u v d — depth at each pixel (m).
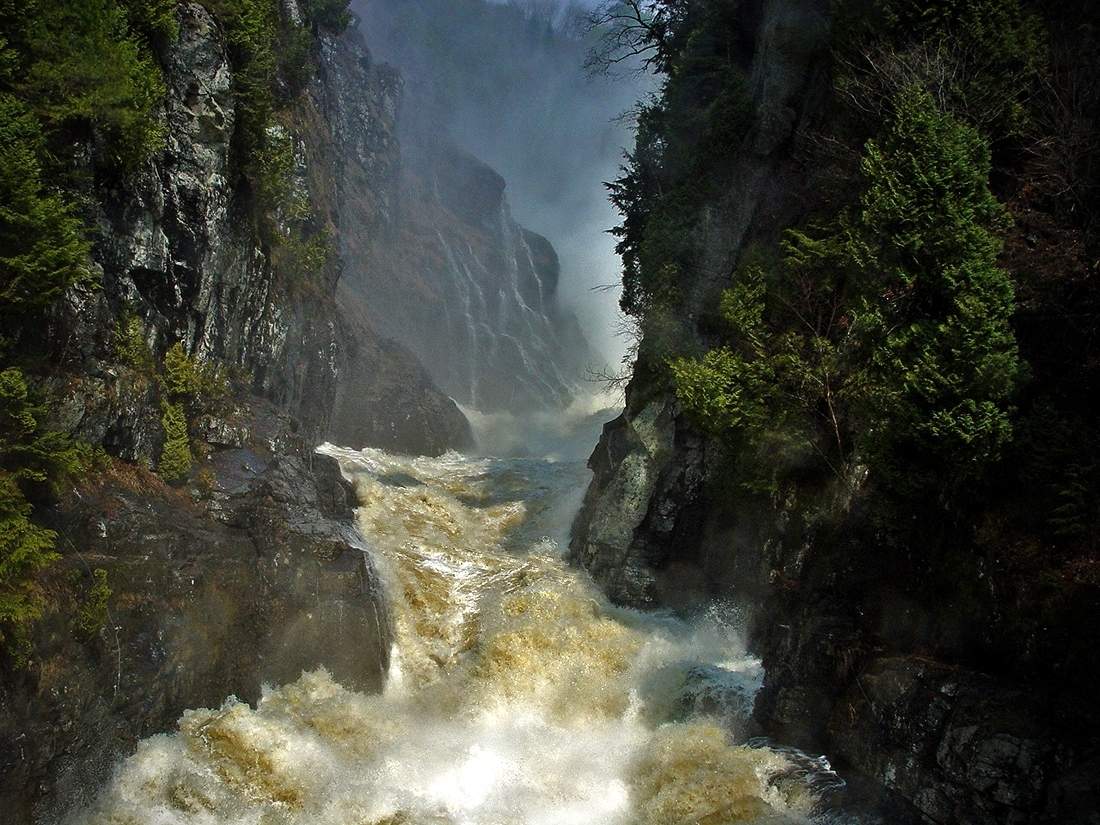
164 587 14.77
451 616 19.56
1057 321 14.50
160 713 14.27
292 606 16.77
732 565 19.47
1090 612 11.62
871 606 14.84
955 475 13.91
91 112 15.32
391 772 15.23
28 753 11.95
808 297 17.80
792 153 21.31
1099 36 16.94
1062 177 15.09
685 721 16.83
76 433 14.88
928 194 15.01
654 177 27.06
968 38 17.53
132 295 17.08
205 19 19.42
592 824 14.44
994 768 11.52
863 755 13.61
